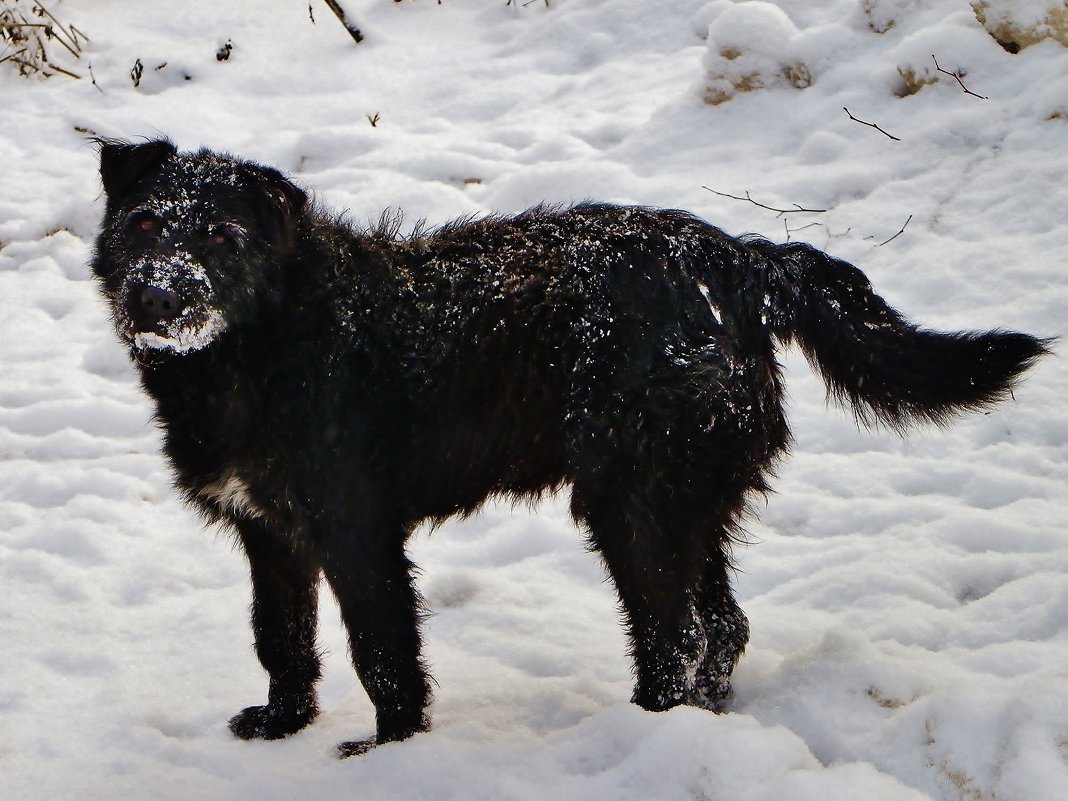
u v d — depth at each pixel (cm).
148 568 587
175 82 1122
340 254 442
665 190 820
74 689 494
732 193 805
